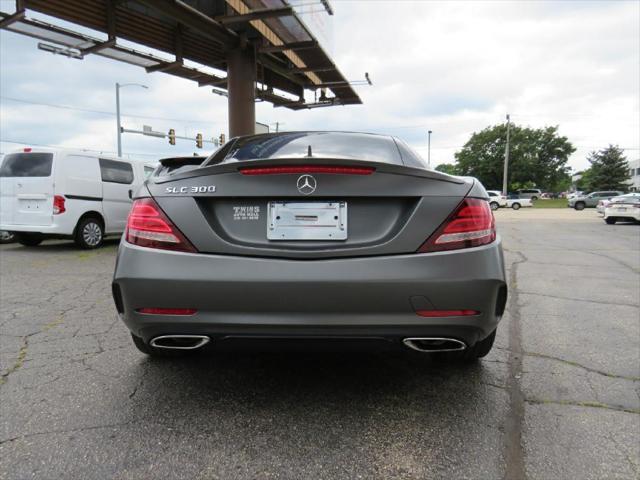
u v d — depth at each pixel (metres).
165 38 11.12
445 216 1.98
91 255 7.75
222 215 2.04
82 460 1.78
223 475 1.70
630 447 1.89
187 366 2.73
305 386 2.47
